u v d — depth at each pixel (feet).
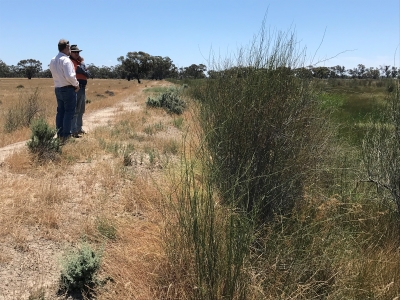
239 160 11.62
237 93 12.43
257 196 11.18
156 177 16.03
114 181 15.30
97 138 23.85
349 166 15.28
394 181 12.34
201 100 14.65
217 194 10.84
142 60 341.82
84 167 17.35
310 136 12.66
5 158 17.78
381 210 12.77
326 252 9.81
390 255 10.87
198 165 14.03
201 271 7.98
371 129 14.80
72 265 8.82
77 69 24.93
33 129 18.54
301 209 11.69
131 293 8.43
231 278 7.96
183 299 8.11
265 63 12.14
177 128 31.68
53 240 10.66
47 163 17.15
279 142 11.50
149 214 12.08
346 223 11.82
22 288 8.51
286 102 11.62
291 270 9.06
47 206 12.43
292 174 11.47
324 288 9.15
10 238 10.39
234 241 8.29
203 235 8.07
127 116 38.65
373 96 20.99
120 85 229.45
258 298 8.13
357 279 9.57
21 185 13.98
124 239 10.83
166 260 9.01
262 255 9.58
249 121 11.64
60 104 22.52
